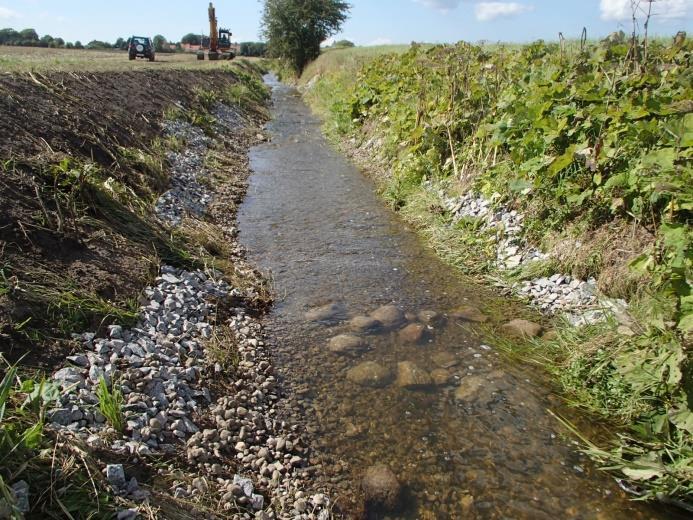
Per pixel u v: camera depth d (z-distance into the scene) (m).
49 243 4.95
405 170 10.52
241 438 3.87
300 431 4.14
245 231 8.47
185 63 28.80
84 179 6.12
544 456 3.97
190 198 9.00
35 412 3.05
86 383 3.66
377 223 9.05
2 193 5.11
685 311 3.79
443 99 10.47
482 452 4.00
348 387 4.71
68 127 7.89
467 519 3.43
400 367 5.00
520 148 7.46
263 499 3.35
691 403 3.64
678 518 3.45
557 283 6.20
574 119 6.70
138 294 5.09
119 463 3.12
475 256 7.33
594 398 4.48
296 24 39.31
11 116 6.99
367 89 16.05
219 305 5.78
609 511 3.50
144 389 3.92
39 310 4.11
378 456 3.92
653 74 6.90
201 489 3.21
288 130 18.64
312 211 9.59
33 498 2.60
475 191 8.47
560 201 6.79
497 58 11.27
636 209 5.68
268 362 5.00
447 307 6.20
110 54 35.44
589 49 9.01
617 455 3.86
